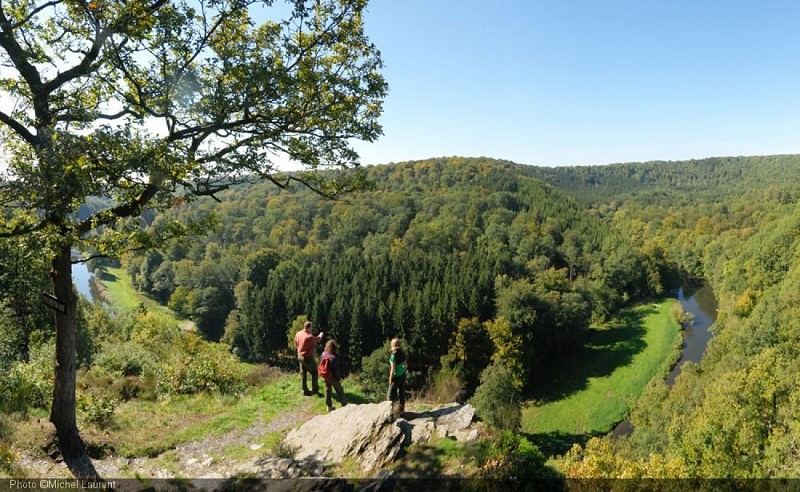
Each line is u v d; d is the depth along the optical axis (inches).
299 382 540.1
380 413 374.3
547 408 1706.4
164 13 304.3
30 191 238.5
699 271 3882.9
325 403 476.7
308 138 384.8
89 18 302.2
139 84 331.3
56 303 338.6
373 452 333.4
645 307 2918.3
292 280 2564.0
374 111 386.9
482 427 362.9
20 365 542.9
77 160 238.8
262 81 311.4
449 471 304.5
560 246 3767.2
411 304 2037.4
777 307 1627.7
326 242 3767.2
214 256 3631.9
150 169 264.7
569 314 2181.3
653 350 2130.9
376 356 1306.6
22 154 307.0
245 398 514.0
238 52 351.6
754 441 984.9
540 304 2107.5
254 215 4382.4
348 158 394.0
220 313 2947.8
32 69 293.0
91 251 349.4
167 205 322.7
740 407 1042.1
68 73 298.8
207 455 381.7
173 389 558.6
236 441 405.7
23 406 407.2
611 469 672.4
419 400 503.8
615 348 2214.6
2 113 281.7
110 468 346.9
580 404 1707.7
